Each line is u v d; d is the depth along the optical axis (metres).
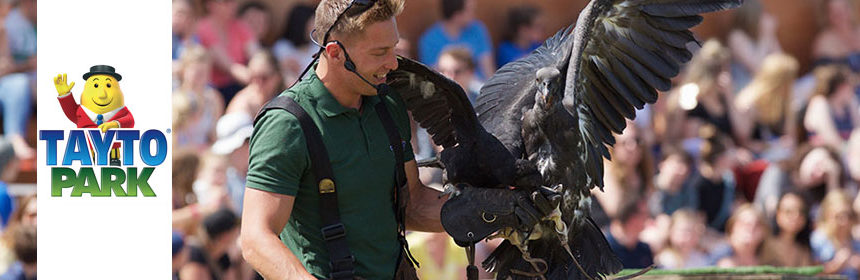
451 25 34.12
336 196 14.07
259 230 13.61
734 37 39.41
